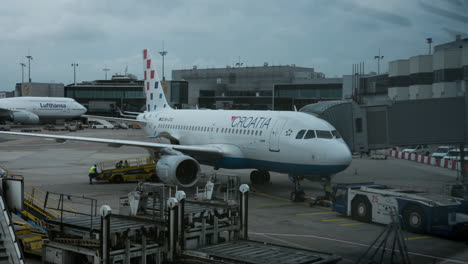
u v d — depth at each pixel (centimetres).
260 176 3525
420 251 1862
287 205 2808
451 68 2984
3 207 1381
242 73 14112
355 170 4278
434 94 3186
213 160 3291
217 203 1870
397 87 3838
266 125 2998
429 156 5247
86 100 12794
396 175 4141
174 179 2872
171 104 11825
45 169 4366
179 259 1465
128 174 3659
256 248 1527
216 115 3547
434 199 2219
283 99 10725
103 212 1327
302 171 2773
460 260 1733
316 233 2142
